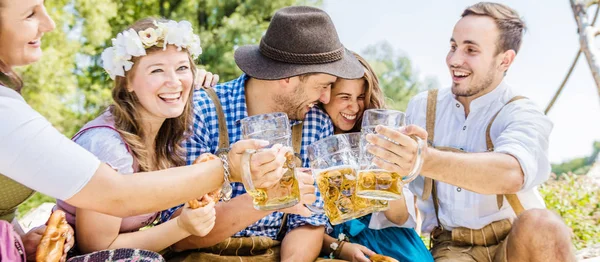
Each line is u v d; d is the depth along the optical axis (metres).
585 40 6.35
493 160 2.21
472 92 2.61
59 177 1.62
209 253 2.39
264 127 1.82
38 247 1.73
